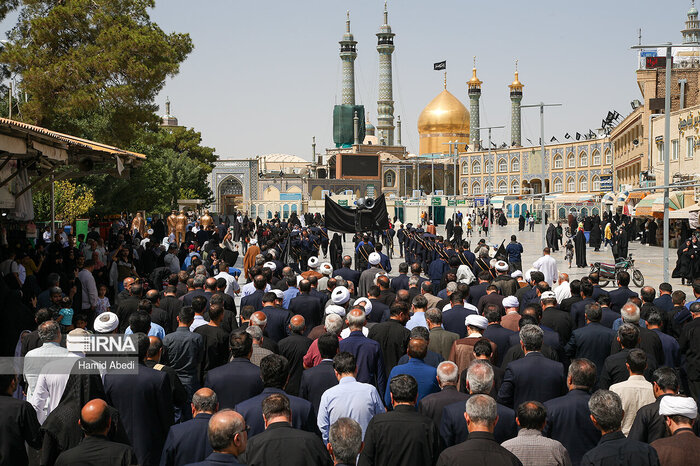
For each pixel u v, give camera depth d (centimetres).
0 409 577
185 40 2981
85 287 1296
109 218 3897
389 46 13900
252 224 4641
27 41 2745
